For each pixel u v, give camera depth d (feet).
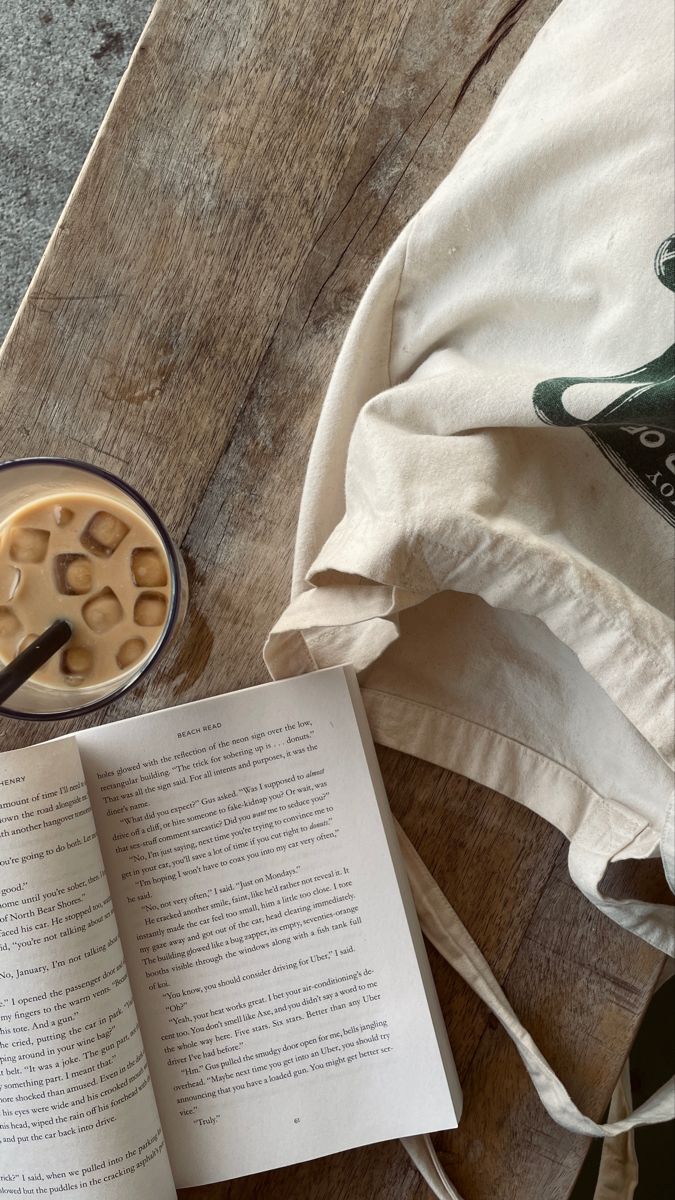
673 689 1.31
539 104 1.41
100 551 1.67
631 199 1.28
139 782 1.67
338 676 1.64
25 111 3.10
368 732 1.67
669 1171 2.63
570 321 1.42
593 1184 2.60
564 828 1.64
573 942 1.70
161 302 1.72
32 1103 1.55
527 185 1.38
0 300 3.14
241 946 1.67
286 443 1.72
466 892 1.71
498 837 1.71
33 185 3.11
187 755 1.66
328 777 1.65
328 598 1.46
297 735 1.65
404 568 1.34
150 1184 1.60
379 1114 1.66
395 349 1.63
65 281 1.72
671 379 1.28
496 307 1.47
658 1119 1.56
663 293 1.27
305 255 1.71
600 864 1.58
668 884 1.56
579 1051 1.69
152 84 1.71
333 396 1.62
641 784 1.59
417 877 1.71
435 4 1.68
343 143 1.70
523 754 1.67
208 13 1.70
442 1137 1.70
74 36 3.06
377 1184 1.71
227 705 1.65
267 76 1.70
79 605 1.68
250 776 1.66
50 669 1.70
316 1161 1.73
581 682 1.63
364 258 1.70
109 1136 1.56
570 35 1.40
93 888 1.59
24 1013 1.54
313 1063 1.67
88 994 1.56
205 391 1.72
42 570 1.67
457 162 1.56
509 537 1.29
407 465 1.37
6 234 3.12
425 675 1.72
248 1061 1.67
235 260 1.71
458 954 1.69
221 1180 1.67
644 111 1.27
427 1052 1.65
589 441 1.45
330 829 1.66
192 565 1.72
